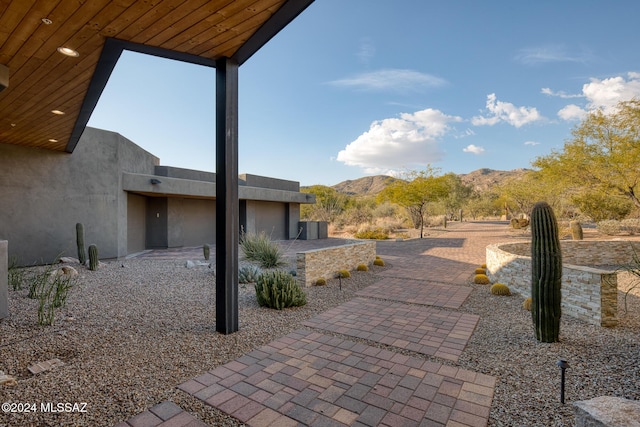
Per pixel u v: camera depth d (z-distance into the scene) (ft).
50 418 7.47
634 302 17.74
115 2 9.16
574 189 46.55
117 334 12.88
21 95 16.84
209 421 7.54
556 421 7.41
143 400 8.34
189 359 10.79
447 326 14.38
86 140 33.60
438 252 42.01
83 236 30.35
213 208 55.01
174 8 9.48
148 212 47.88
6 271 14.40
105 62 13.28
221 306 13.21
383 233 65.16
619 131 36.37
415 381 9.43
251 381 9.40
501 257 23.08
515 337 12.87
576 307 15.34
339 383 9.32
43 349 11.28
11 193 28.94
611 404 5.76
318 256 24.02
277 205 64.59
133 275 25.48
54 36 11.16
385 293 20.81
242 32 10.98
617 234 48.47
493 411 7.88
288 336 13.09
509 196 68.69
